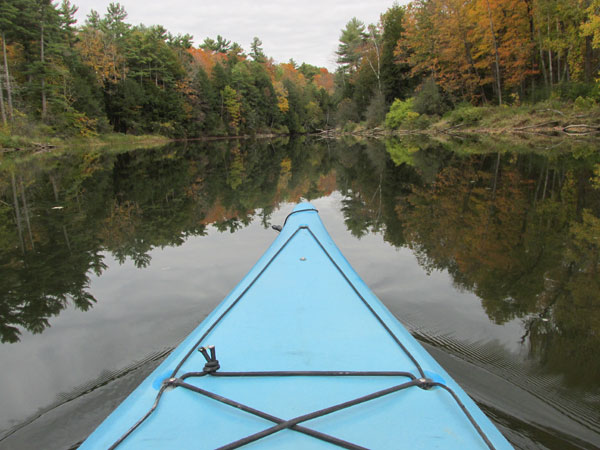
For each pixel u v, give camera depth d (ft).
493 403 6.20
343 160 49.75
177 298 10.66
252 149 88.89
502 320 8.84
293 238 10.68
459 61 90.99
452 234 15.34
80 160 54.95
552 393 6.41
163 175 38.24
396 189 26.08
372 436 3.61
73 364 7.67
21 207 22.71
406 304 9.80
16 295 10.98
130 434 3.73
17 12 78.84
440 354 7.60
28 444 5.71
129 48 131.23
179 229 17.97
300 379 4.44
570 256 12.44
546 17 71.92
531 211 17.87
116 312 9.84
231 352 5.07
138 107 124.57
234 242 15.94
